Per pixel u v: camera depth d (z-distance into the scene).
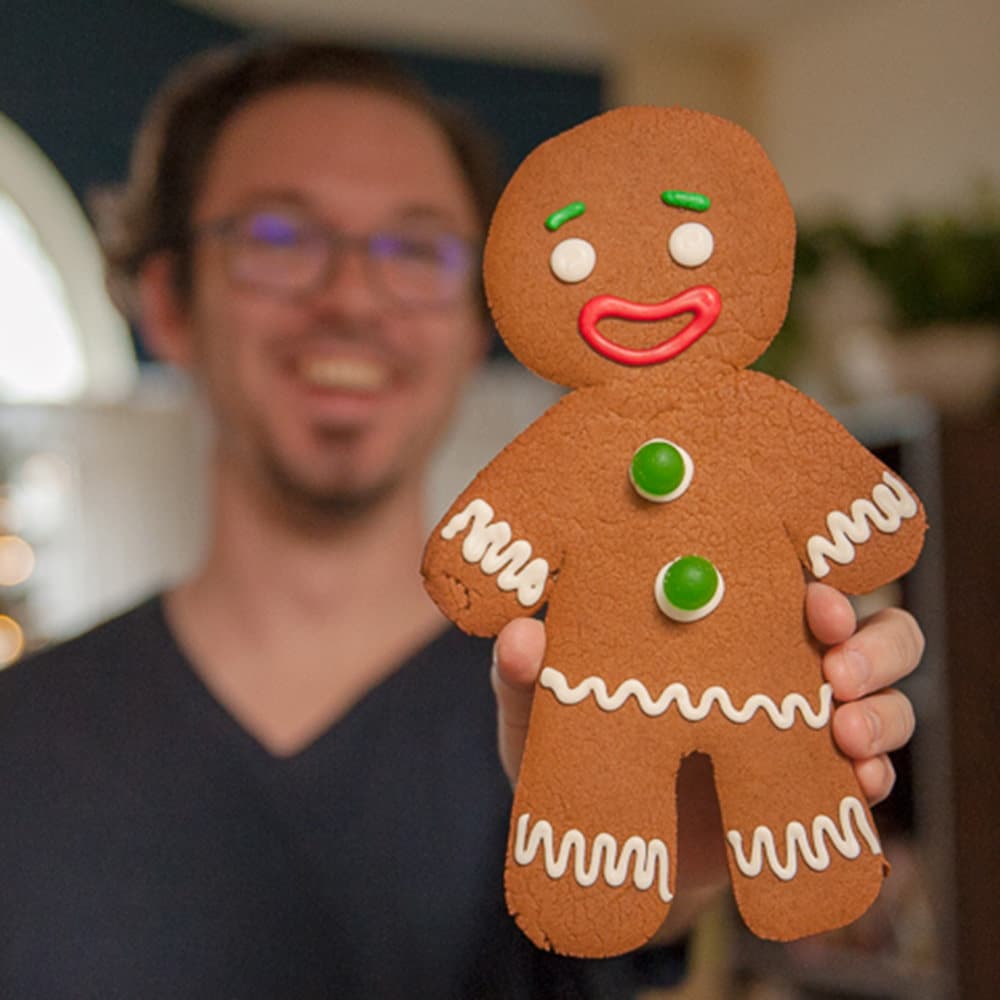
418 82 0.65
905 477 0.80
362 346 0.54
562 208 0.31
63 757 0.49
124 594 1.52
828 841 0.29
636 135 0.31
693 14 1.43
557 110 1.80
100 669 0.52
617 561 0.30
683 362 0.31
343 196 0.56
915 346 0.76
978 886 0.73
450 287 0.58
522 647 0.29
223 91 0.60
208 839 0.48
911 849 0.85
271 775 0.49
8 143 1.55
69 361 1.64
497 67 1.78
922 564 0.76
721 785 0.29
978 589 0.73
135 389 1.63
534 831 0.29
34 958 0.46
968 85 1.20
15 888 0.47
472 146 0.65
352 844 0.48
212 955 0.46
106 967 0.46
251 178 0.56
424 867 0.47
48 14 1.58
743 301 0.31
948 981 0.75
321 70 0.60
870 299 0.80
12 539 1.39
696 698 0.29
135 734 0.50
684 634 0.30
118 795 0.48
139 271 0.65
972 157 1.19
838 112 1.37
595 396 0.31
